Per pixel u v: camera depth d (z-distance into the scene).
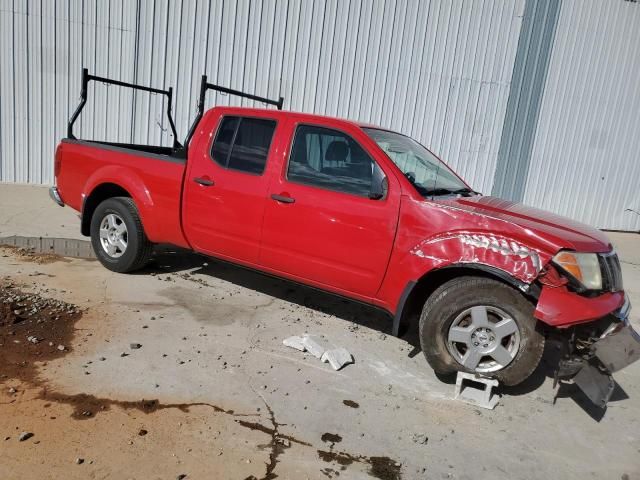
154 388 3.49
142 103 10.10
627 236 11.39
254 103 10.24
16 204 8.52
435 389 3.90
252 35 9.95
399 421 3.43
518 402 3.84
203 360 3.95
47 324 4.23
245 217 4.66
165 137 10.29
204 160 4.93
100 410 3.18
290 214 4.41
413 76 10.36
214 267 6.26
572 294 3.44
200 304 5.05
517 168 11.02
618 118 11.08
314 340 4.49
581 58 10.65
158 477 2.67
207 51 9.97
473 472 2.99
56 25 9.73
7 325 4.12
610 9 10.45
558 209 11.41
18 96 9.92
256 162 4.66
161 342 4.16
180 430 3.07
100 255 5.73
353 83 10.28
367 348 4.48
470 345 3.72
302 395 3.61
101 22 9.76
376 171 4.09
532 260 3.49
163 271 5.93
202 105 5.29
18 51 9.77
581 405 3.89
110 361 3.78
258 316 4.91
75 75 9.95
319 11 9.94
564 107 10.86
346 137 4.31
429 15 10.12
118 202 5.50
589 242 3.61
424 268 3.82
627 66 10.79
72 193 5.87
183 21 9.83
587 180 11.34
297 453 2.99
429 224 3.84
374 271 4.09
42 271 5.52
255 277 6.02
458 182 4.89
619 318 3.51
